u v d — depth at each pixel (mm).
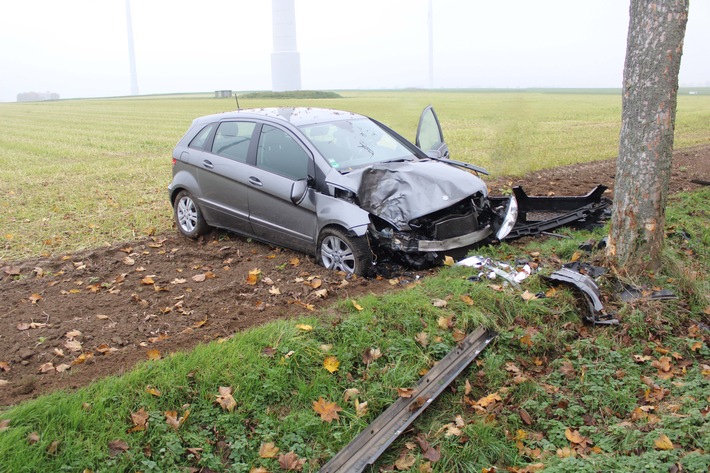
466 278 6234
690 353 5488
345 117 8172
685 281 6316
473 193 6879
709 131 25656
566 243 7316
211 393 4297
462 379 4961
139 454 3812
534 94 90438
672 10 5816
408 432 4383
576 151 18547
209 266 7359
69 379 4543
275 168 7430
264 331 5016
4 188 13633
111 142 26438
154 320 5738
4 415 3875
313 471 3938
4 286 6738
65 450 3719
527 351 5355
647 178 6203
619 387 4949
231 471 3869
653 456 3969
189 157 8406
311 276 6668
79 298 6340
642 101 6094
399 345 5055
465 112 40906
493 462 4227
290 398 4453
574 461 3977
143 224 9719
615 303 6043
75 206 11336
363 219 6527
